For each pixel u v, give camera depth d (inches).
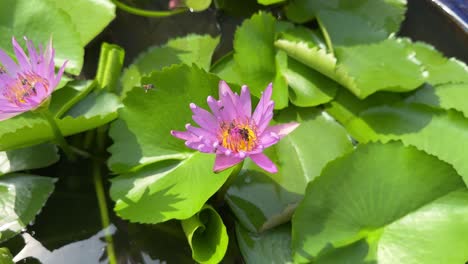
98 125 51.1
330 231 48.2
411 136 50.6
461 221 47.6
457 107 51.4
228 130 48.0
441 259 47.1
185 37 55.2
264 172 50.6
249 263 48.8
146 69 54.0
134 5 57.8
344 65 52.9
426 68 52.9
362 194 48.5
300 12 55.7
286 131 47.8
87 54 55.7
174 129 50.8
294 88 52.6
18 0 53.9
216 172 47.1
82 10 55.2
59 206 51.1
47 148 51.7
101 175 51.9
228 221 50.3
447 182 48.1
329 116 51.9
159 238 50.2
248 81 52.6
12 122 51.3
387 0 55.3
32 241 50.1
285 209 48.7
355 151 48.8
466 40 54.5
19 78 49.6
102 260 49.7
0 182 50.8
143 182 49.9
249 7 57.4
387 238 48.1
